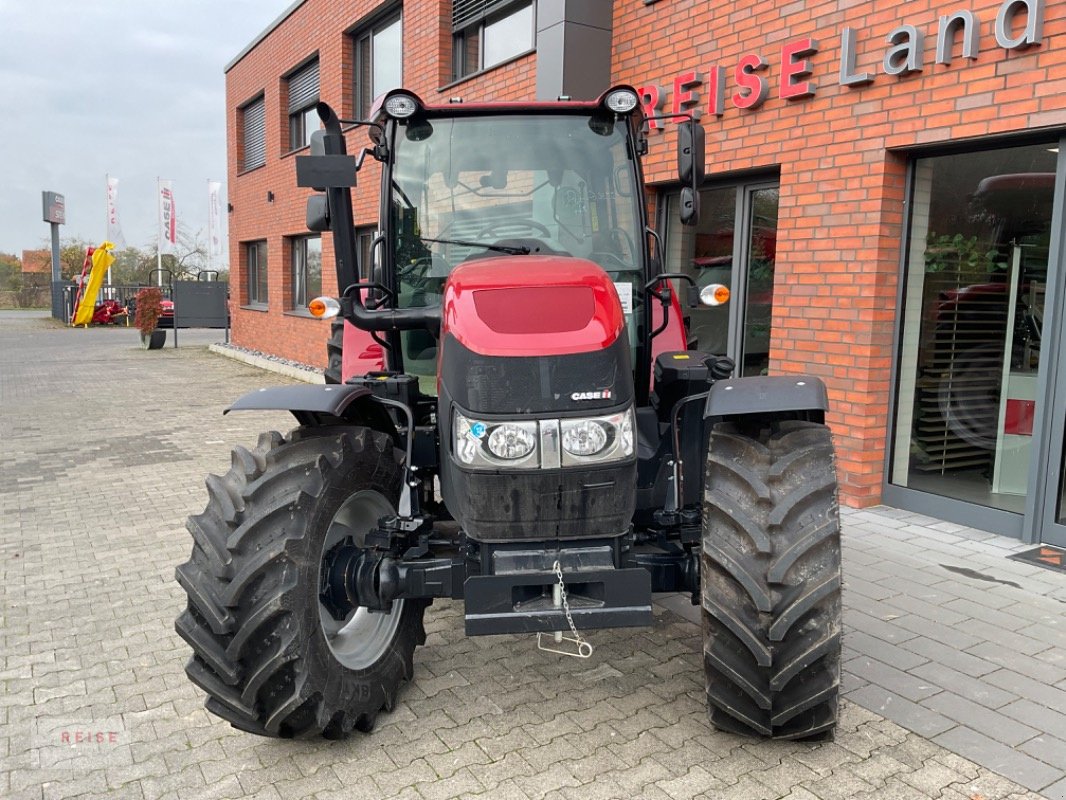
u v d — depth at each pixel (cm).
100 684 364
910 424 594
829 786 280
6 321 3441
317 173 328
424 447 360
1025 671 360
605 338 288
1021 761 295
